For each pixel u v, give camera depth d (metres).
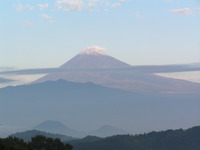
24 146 158.12
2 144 144.88
